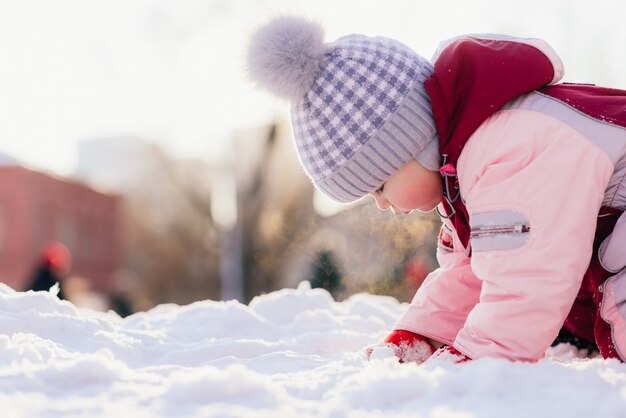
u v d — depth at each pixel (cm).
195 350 193
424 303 198
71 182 2386
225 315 242
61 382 125
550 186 159
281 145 1520
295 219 1419
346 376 138
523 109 171
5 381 124
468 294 196
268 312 267
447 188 181
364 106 183
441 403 113
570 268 155
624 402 108
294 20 190
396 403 116
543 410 107
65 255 798
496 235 160
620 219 171
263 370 173
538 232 157
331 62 189
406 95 182
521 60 177
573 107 169
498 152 168
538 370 132
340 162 187
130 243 2548
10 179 2119
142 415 104
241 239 1556
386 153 182
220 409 105
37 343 163
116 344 187
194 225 2228
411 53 190
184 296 2316
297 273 1348
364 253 820
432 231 776
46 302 212
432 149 183
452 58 179
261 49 190
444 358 158
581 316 202
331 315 255
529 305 154
